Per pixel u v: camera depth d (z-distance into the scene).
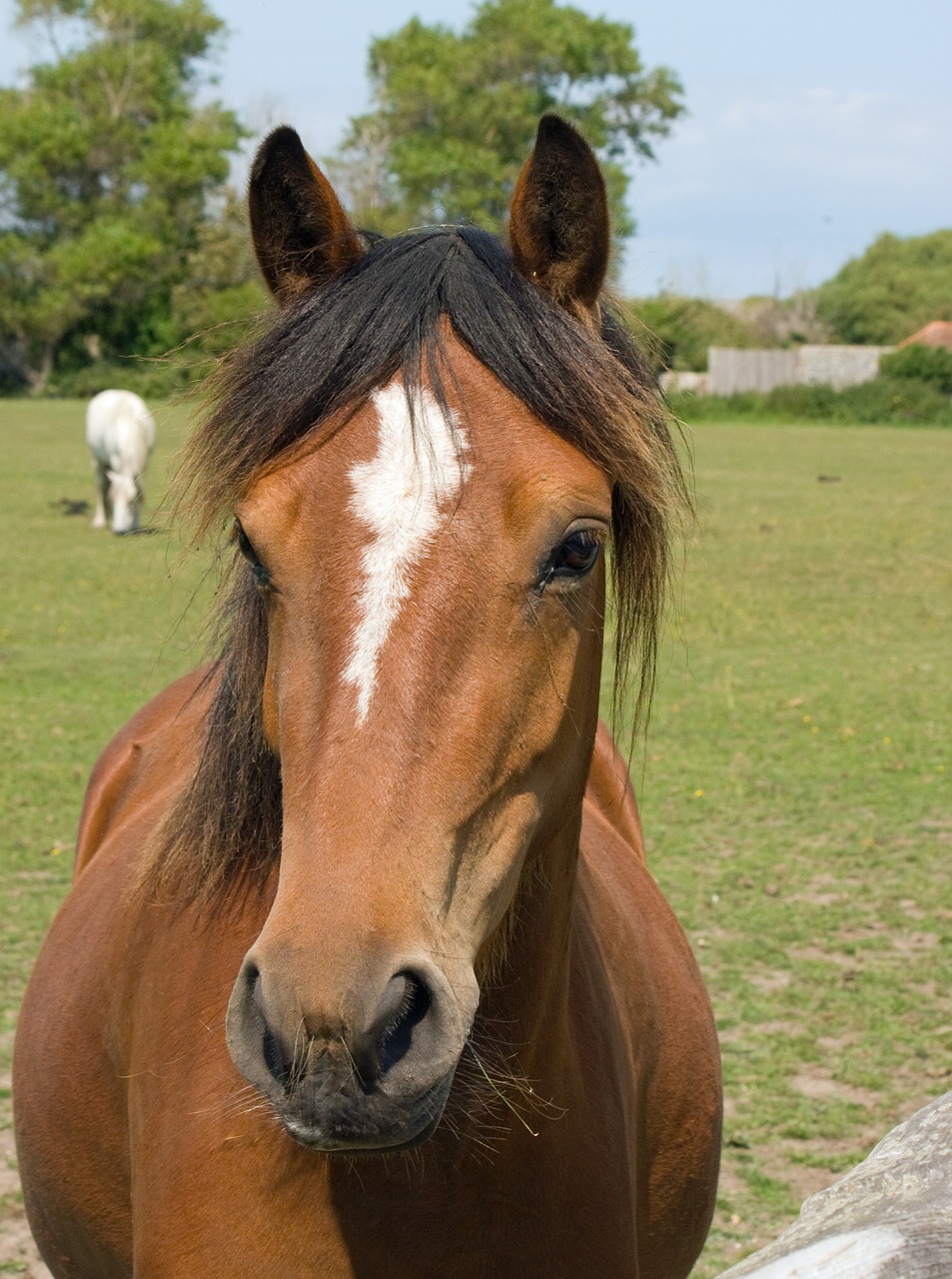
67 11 53.66
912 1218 1.22
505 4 43.94
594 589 1.82
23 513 18.56
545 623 1.66
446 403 1.65
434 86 42.19
